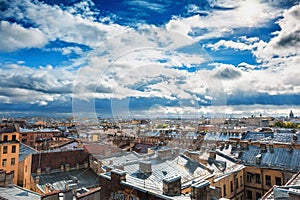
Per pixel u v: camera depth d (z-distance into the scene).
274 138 29.88
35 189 22.58
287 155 24.30
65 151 25.95
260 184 23.53
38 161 24.52
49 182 22.92
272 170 23.17
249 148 27.56
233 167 22.92
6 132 32.56
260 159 24.88
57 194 13.09
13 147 32.53
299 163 22.66
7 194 15.54
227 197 19.80
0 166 31.12
